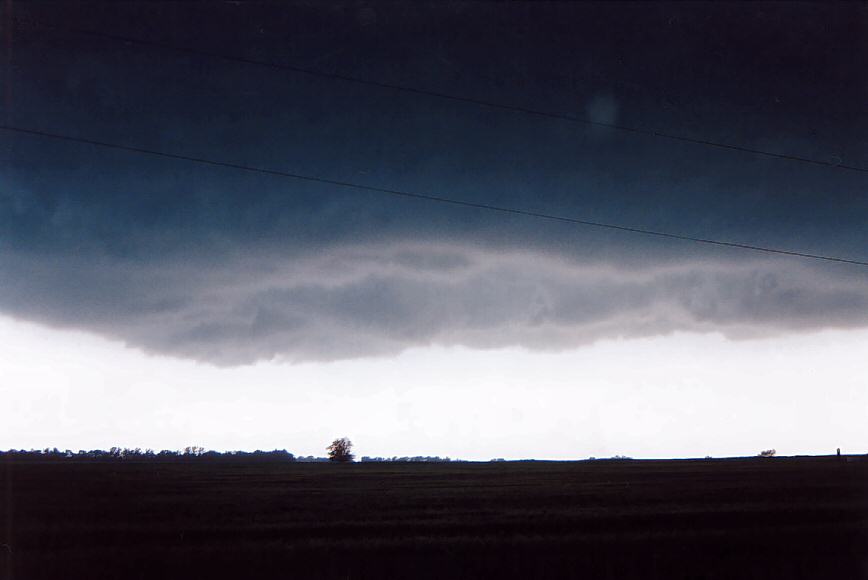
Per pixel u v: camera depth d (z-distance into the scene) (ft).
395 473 254.68
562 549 73.92
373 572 64.85
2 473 210.18
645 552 72.18
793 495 140.77
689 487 166.09
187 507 119.14
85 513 109.29
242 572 64.64
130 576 63.21
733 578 61.93
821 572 63.67
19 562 68.03
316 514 108.58
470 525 93.97
